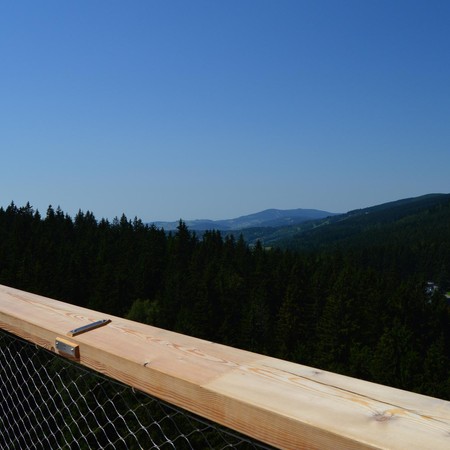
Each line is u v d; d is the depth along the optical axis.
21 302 1.52
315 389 0.77
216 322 48.69
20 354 1.44
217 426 0.85
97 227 84.94
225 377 0.84
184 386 0.86
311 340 49.41
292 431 0.69
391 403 0.71
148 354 0.99
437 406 0.70
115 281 53.62
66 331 1.18
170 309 50.09
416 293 51.75
